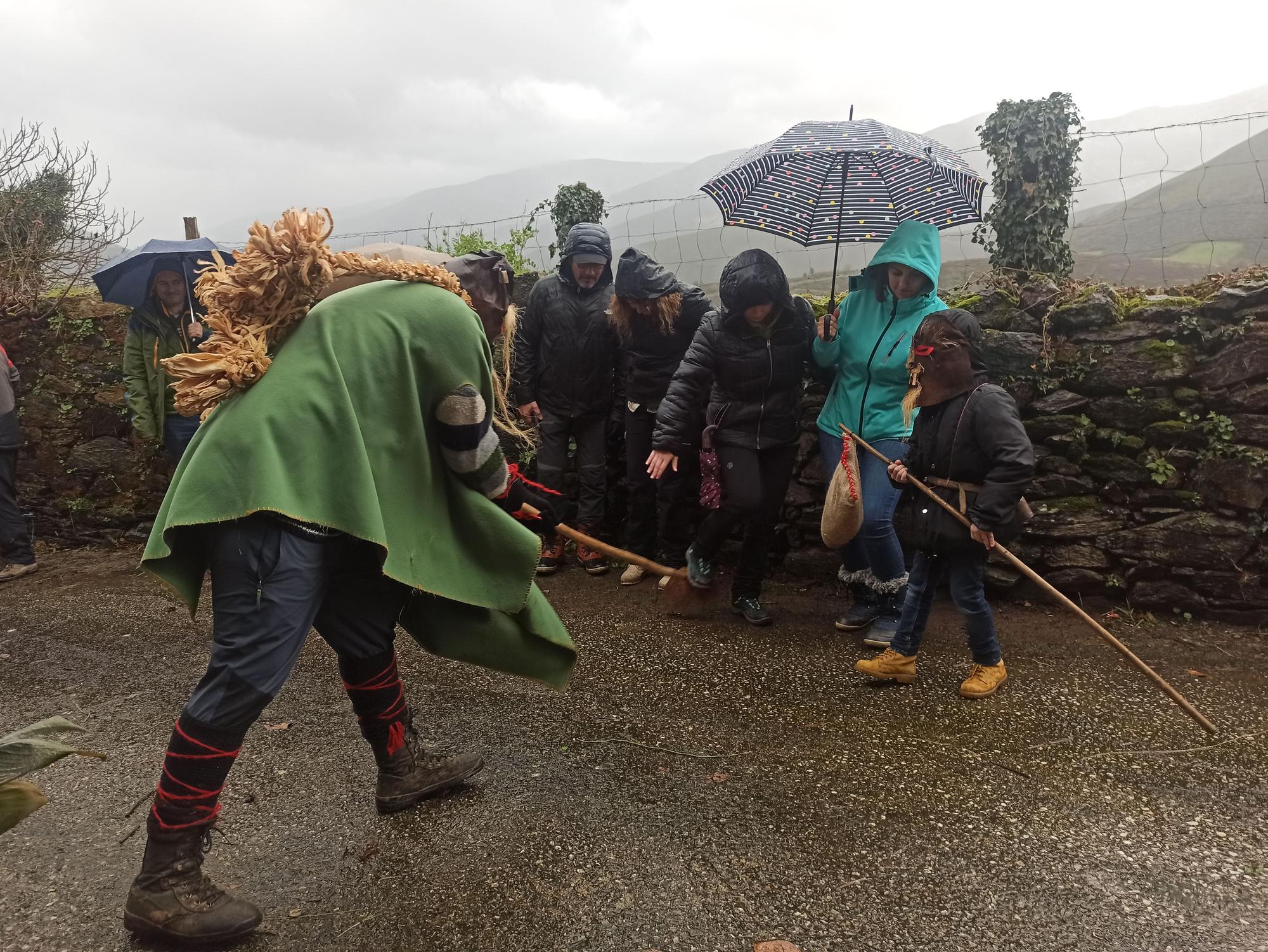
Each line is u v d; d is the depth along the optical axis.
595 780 2.63
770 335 3.67
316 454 1.86
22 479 6.00
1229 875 2.11
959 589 3.15
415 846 2.30
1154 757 2.71
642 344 4.32
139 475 5.81
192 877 1.91
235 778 2.69
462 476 2.14
